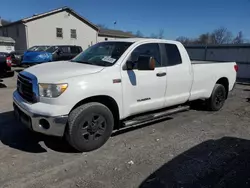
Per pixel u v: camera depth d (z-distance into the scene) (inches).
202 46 616.7
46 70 144.7
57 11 1190.3
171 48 186.5
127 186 110.3
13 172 119.4
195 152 146.5
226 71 239.5
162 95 178.1
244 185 113.0
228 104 277.9
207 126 195.2
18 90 155.2
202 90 215.9
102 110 143.8
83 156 138.3
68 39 1263.5
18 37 1184.8
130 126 166.6
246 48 540.7
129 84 154.6
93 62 161.9
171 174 121.3
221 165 131.3
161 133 176.6
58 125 128.5
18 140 157.3
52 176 116.9
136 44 165.5
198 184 113.3
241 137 173.2
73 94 130.7
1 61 312.8
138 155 140.6
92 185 110.3
